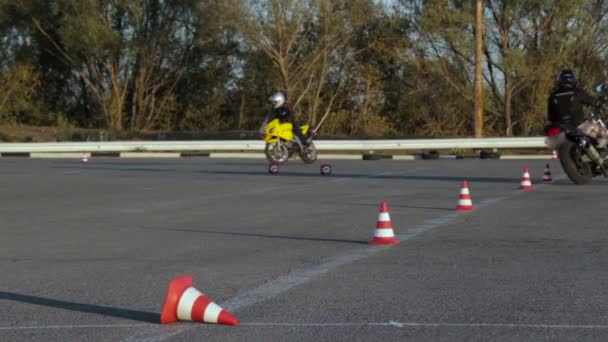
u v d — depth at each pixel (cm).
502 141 4456
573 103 2052
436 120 6425
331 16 6022
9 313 757
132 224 1430
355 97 6675
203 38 6494
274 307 759
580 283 848
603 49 5834
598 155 2048
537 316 711
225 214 1564
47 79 7062
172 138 5991
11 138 5900
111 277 927
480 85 4684
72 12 6244
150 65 6650
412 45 6144
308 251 1090
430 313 727
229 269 962
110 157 4334
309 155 3231
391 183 2294
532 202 1680
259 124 6962
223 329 680
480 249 1078
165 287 864
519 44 5862
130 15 6438
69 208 1727
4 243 1221
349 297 798
